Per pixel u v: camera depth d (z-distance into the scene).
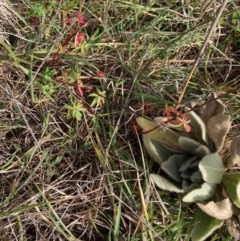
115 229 0.59
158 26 0.66
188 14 0.65
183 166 0.58
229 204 0.56
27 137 0.62
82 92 0.62
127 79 0.63
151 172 0.61
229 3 0.67
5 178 0.61
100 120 0.62
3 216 0.57
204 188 0.56
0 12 0.63
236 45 0.68
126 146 0.62
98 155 0.60
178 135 0.59
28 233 0.61
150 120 0.57
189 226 0.59
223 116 0.56
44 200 0.59
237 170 0.61
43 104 0.62
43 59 0.61
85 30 0.65
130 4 0.65
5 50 0.62
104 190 0.61
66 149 0.62
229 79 0.67
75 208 0.62
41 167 0.61
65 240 0.61
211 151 0.58
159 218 0.61
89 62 0.64
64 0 0.63
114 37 0.65
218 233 0.62
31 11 0.60
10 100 0.61
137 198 0.61
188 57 0.66
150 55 0.64
